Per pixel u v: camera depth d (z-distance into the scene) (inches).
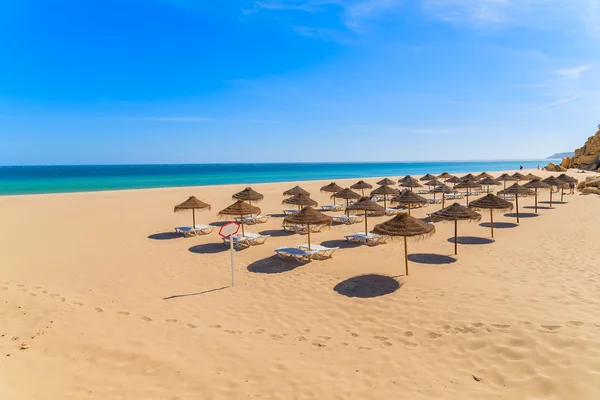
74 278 356.5
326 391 181.2
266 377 193.9
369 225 631.2
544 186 722.2
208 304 297.3
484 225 606.5
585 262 382.6
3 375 187.6
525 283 319.6
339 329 250.5
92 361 208.8
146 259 426.9
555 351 199.9
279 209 848.3
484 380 185.8
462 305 273.0
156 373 197.5
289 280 352.5
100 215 730.2
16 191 1341.0
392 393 178.4
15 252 446.9
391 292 310.5
